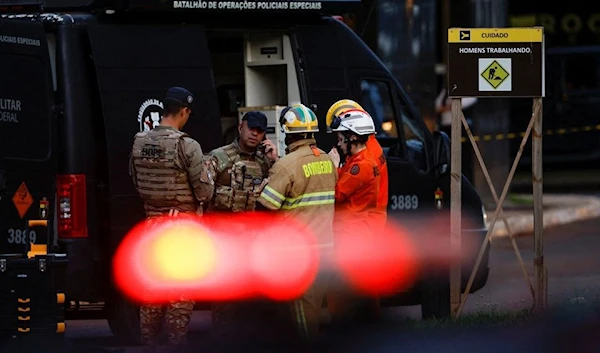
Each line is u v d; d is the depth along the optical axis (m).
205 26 31.66
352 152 30.33
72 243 29.69
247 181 30.38
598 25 86.88
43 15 30.30
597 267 45.47
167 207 29.11
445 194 35.78
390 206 34.66
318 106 33.06
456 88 32.50
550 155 76.50
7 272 27.95
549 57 76.81
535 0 86.94
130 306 30.25
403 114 35.34
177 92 29.11
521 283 42.66
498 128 63.25
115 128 29.86
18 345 28.03
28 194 29.73
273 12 32.31
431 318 33.34
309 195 28.95
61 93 29.78
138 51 30.45
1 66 29.30
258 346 29.45
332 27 33.81
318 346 29.27
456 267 33.16
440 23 79.38
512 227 55.81
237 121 35.12
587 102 76.62
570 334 30.09
